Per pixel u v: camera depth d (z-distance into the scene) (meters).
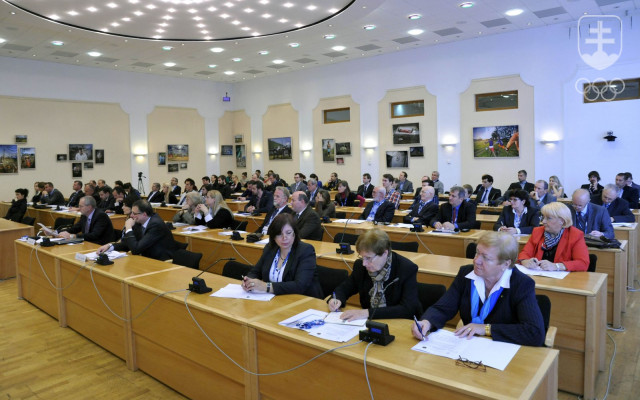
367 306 2.78
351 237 5.00
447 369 1.83
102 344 3.82
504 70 11.36
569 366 3.03
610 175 10.27
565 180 10.78
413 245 4.38
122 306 3.42
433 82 12.45
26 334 4.19
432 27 10.48
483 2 8.87
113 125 14.53
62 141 13.48
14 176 12.65
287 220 3.19
